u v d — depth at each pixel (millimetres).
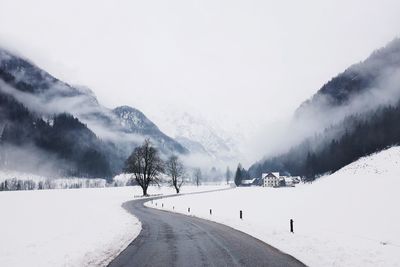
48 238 19828
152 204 59188
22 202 50344
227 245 18250
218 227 27219
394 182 50656
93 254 15266
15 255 14484
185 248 17500
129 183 139625
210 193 96375
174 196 84062
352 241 16984
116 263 13977
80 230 22766
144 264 13797
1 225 25891
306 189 76688
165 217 36844
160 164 86750
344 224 27938
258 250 16609
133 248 17562
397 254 13688
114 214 36750
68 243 17359
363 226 26641
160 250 16953
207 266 13344
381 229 25125
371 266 12297
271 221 30375
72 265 12875
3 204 46344
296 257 14797
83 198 68062
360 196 45000
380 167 67562
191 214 40875
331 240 17375
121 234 22094
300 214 36125
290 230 21781
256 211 41406
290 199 56500
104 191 97938
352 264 12727
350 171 75125
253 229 24781
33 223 26984
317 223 28859
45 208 41094
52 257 13922
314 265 13211
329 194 53906
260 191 97938
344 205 39750
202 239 20641
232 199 67000
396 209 33031
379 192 45312
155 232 24281
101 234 21094
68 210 38875
